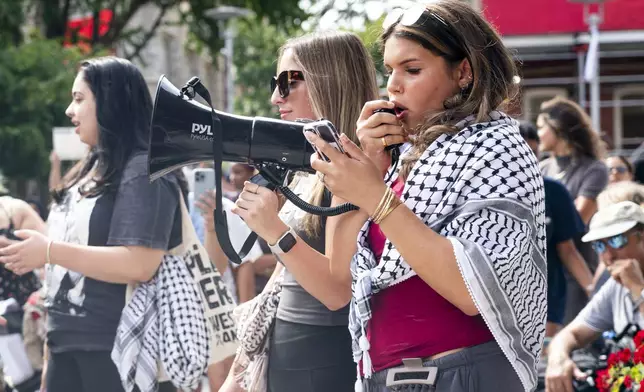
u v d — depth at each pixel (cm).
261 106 3228
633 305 395
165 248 362
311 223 301
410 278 225
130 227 355
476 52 227
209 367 426
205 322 375
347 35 320
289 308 307
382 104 231
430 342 224
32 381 466
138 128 369
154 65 2612
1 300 464
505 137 221
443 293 213
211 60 2264
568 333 407
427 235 209
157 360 369
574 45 1376
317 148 212
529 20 1371
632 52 1397
